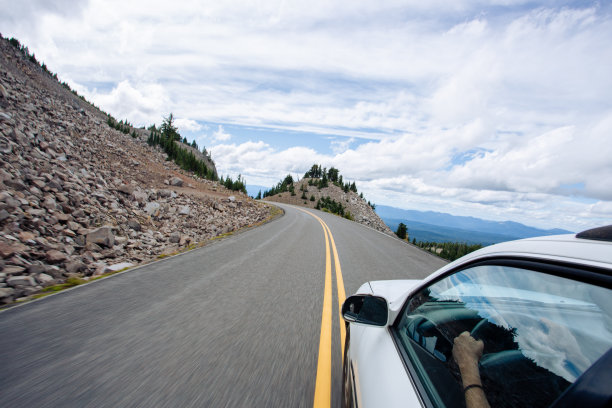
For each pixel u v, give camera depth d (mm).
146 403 2051
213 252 7973
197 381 2357
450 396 971
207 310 3926
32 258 5578
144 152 34844
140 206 14812
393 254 10039
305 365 2693
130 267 6051
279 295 4746
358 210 152375
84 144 21297
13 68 39344
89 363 2525
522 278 956
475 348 1039
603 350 608
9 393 2064
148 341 2988
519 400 774
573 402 560
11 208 7211
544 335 817
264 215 24734
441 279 1426
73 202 10031
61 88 60969
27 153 11805
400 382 1158
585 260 728
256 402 2133
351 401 1494
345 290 5301
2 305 3742
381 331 1692
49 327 3158
